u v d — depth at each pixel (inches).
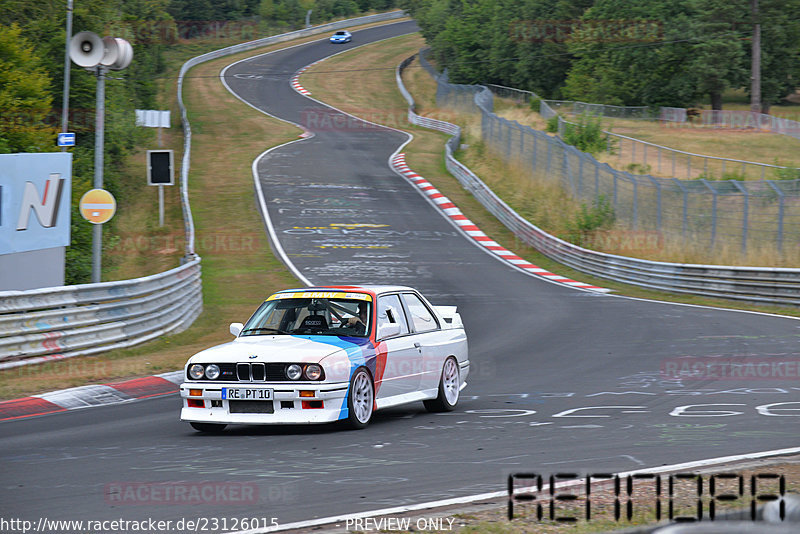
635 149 3157.0
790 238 1486.2
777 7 4229.8
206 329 1040.8
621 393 629.6
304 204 2356.1
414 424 519.2
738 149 3169.3
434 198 2507.4
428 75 5196.9
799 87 4776.1
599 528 281.6
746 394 614.2
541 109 3836.1
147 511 317.4
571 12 4933.6
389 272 1688.0
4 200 879.1
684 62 4389.8
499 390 662.5
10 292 724.0
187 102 4252.0
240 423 481.4
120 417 557.9
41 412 577.0
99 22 2278.5
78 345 789.2
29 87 1710.1
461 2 5506.9
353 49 5979.3
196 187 2534.5
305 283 1557.6
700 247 1632.6
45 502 332.5
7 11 2143.2
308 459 412.8
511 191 2534.5
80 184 1531.7
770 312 1246.9
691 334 993.5
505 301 1369.3
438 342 575.8
